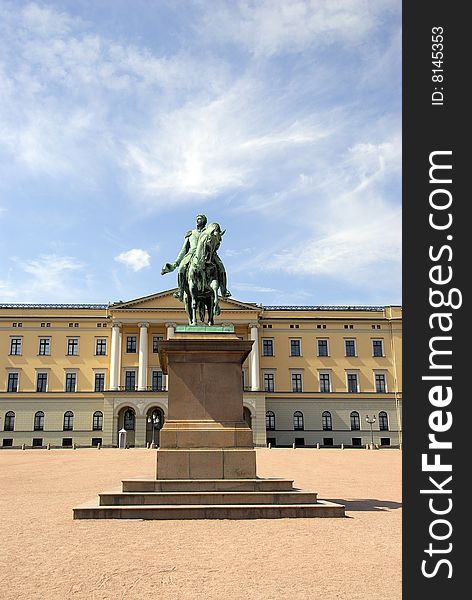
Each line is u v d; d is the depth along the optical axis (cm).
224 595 708
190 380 1384
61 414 7931
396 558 894
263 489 1293
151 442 7562
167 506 1226
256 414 7675
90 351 8156
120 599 695
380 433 8194
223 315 8150
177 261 1667
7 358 8081
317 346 8431
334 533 1080
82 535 1058
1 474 2644
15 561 882
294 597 701
